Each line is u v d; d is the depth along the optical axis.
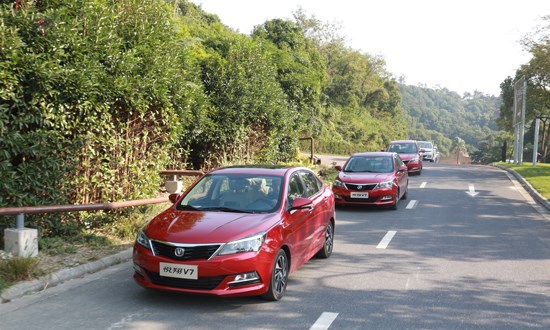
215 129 15.83
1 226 7.42
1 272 6.09
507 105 52.88
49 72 7.27
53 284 6.27
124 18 9.87
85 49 8.20
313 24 80.69
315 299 5.88
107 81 8.65
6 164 7.06
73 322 5.03
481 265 7.60
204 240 5.43
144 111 9.80
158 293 6.01
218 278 5.38
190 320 5.13
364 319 5.22
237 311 5.43
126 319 5.14
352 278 6.83
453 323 5.14
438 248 8.78
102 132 8.98
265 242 5.62
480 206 14.11
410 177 22.83
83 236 8.31
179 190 11.24
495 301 5.88
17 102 7.24
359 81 89.12
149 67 9.86
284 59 24.20
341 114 79.69
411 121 196.62
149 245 5.60
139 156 10.23
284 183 6.81
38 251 7.32
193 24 25.09
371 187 12.93
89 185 8.98
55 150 7.97
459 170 27.23
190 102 11.37
